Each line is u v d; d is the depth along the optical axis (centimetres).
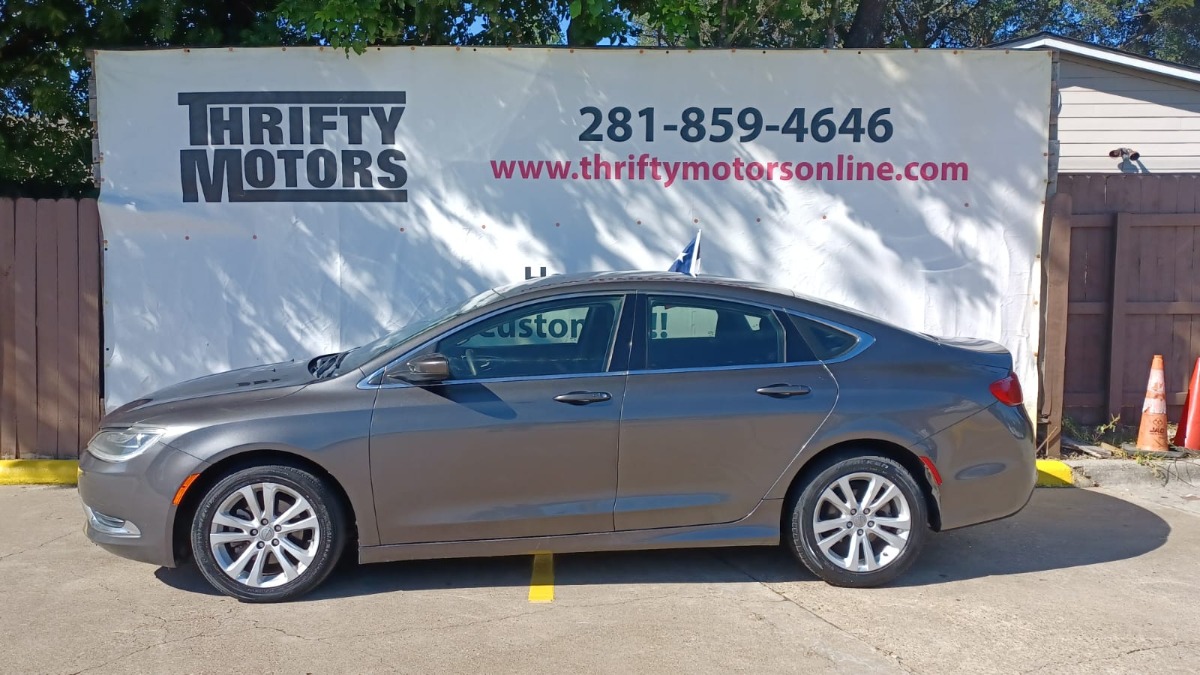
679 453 519
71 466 772
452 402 510
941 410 529
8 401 786
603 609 510
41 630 482
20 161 951
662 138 791
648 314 535
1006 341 812
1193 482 771
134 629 482
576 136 788
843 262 804
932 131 798
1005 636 475
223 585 509
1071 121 1433
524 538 519
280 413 505
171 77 767
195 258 777
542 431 511
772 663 444
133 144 769
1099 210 839
